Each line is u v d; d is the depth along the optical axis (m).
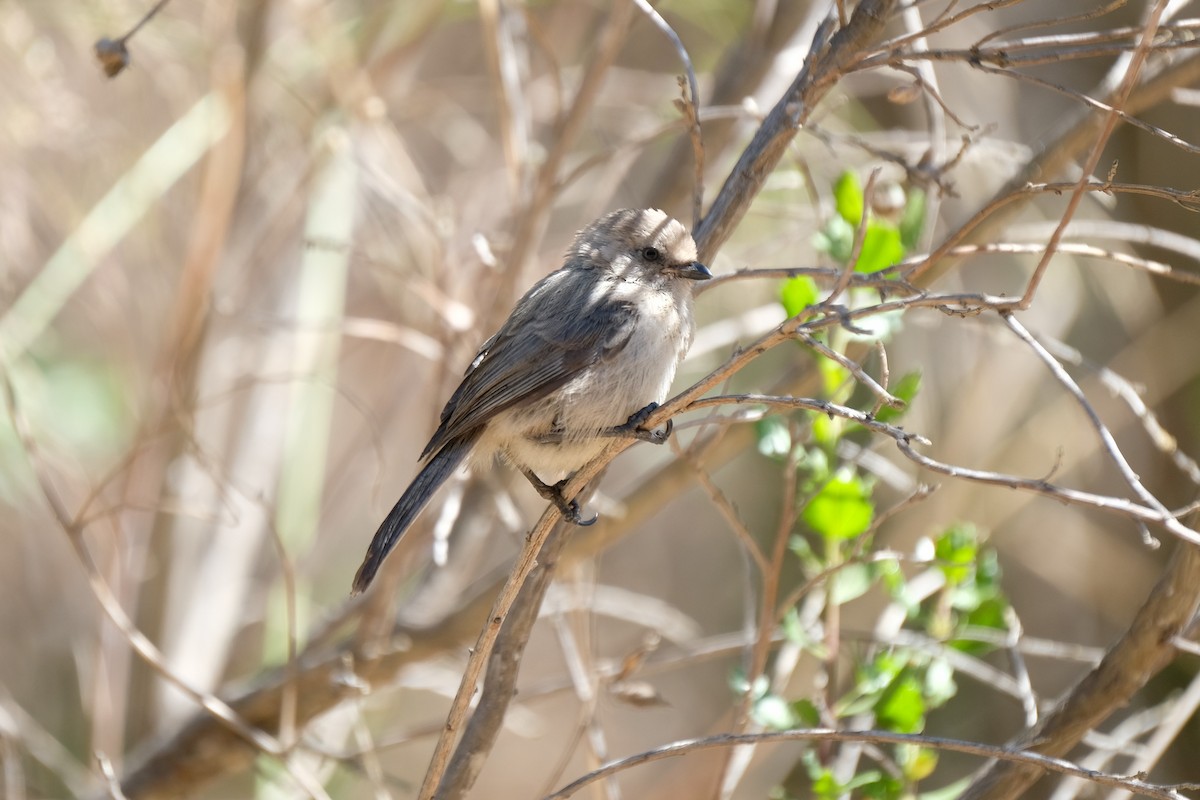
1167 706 9.25
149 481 11.95
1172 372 12.64
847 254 7.85
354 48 12.61
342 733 12.00
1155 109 12.97
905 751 7.73
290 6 11.88
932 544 8.37
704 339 10.92
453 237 11.59
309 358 12.15
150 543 12.02
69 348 13.85
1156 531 13.11
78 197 12.38
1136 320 12.98
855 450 8.45
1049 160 8.57
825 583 8.02
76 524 8.61
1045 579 13.66
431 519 10.60
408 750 15.18
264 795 11.02
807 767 7.66
